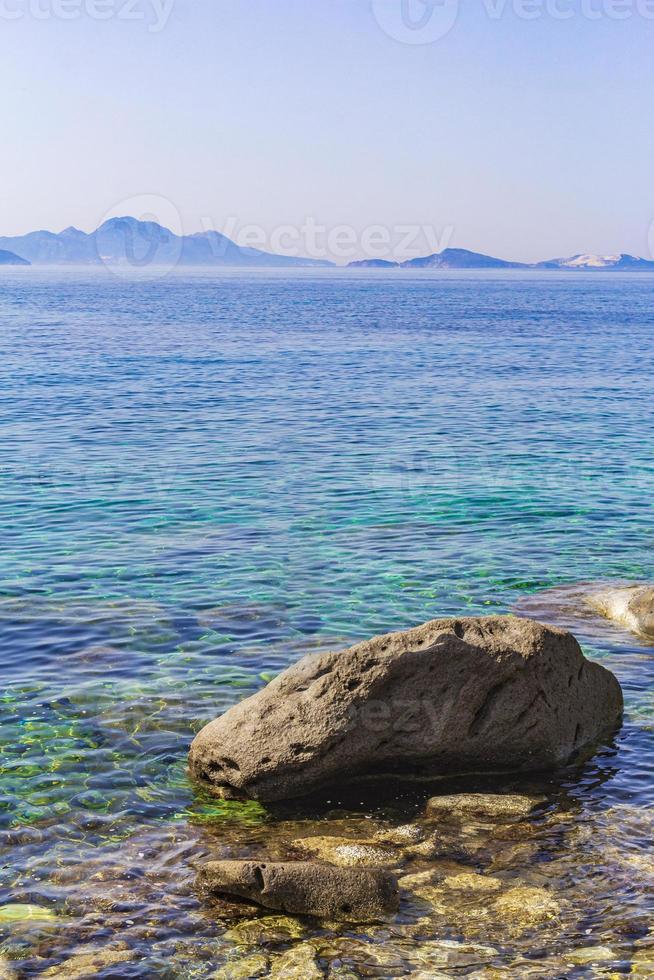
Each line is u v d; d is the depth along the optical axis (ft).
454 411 142.92
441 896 30.19
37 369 188.03
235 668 47.55
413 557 66.59
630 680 47.01
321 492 86.84
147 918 29.04
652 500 84.89
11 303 460.55
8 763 38.19
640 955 27.04
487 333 321.93
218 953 27.43
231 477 93.15
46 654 49.03
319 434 120.26
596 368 211.41
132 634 51.83
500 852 32.78
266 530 73.31
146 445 110.32
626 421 134.92
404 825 34.73
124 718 42.22
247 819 35.29
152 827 34.35
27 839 33.17
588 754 40.22
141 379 176.14
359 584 60.64
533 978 26.09
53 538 70.38
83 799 35.91
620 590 57.67
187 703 43.70
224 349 243.19
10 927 28.40
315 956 27.27
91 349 234.58
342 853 32.53
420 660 37.70
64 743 39.93
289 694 37.86
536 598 58.44
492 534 73.00
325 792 37.37
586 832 34.04
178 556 66.18
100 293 620.08
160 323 337.52
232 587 59.77
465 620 40.09
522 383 180.96
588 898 29.96
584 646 51.16
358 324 356.79
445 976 26.30
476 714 38.45
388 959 27.07
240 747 36.50
